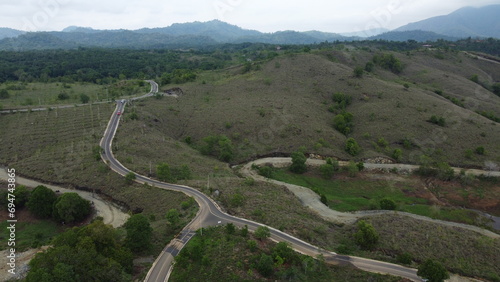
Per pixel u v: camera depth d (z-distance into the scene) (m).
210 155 115.88
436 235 62.28
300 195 89.94
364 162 115.94
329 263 51.97
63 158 95.12
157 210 69.56
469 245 59.69
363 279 47.91
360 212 82.50
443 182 105.44
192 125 134.38
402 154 119.56
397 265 53.19
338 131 134.62
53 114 126.69
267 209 68.19
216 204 69.38
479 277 52.47
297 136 125.62
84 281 41.19
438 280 47.12
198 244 51.94
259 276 45.06
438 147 121.62
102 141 105.19
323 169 104.88
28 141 106.12
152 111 138.12
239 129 129.75
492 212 90.69
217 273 45.25
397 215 72.81
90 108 135.12
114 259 45.78
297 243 56.25
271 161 113.19
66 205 69.31
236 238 53.94
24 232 69.00
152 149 103.75
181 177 85.88
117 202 77.19
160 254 51.34
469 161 114.38
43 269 40.47
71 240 48.06
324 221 71.38
